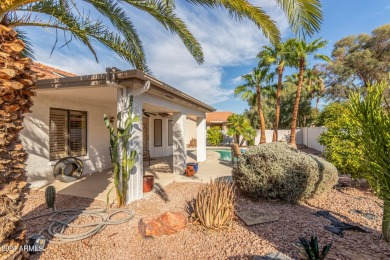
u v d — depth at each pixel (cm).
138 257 338
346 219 479
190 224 438
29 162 703
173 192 693
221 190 454
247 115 3086
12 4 251
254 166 600
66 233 402
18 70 231
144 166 1176
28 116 705
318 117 2058
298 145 2436
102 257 337
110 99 881
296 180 561
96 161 986
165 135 1705
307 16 341
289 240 377
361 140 273
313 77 2841
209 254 341
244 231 415
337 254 330
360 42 2764
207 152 2031
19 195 242
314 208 548
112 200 592
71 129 876
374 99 255
